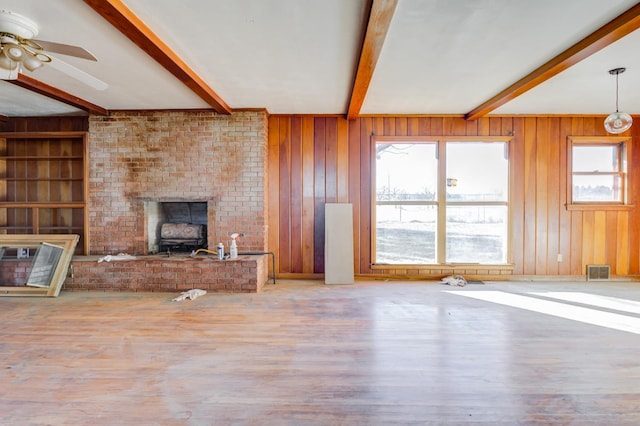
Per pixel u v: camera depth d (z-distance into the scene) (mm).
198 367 2105
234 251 4078
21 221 4590
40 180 4543
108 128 4273
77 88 3492
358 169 4586
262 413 1648
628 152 4527
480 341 2504
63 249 3951
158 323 2877
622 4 2039
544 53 2697
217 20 2209
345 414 1643
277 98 3879
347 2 2012
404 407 1698
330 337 2576
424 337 2578
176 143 4270
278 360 2199
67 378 1969
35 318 2998
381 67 2980
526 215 4566
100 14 2014
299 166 4582
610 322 2904
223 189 4289
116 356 2250
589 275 4539
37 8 2023
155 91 3578
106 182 4289
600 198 4629
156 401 1747
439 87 3492
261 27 2297
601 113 4438
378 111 4402
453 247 4688
